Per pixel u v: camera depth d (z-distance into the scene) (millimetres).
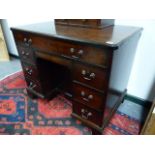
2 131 1137
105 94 855
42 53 1052
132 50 1076
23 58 1244
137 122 1198
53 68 1324
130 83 1381
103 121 1006
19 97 1502
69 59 908
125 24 1187
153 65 1188
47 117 1257
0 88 1648
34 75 1267
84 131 1127
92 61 802
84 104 1008
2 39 2182
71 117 1247
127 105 1387
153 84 1257
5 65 2209
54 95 1485
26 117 1262
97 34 892
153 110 833
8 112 1316
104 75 797
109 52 714
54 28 1076
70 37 825
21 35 1105
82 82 922
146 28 1109
